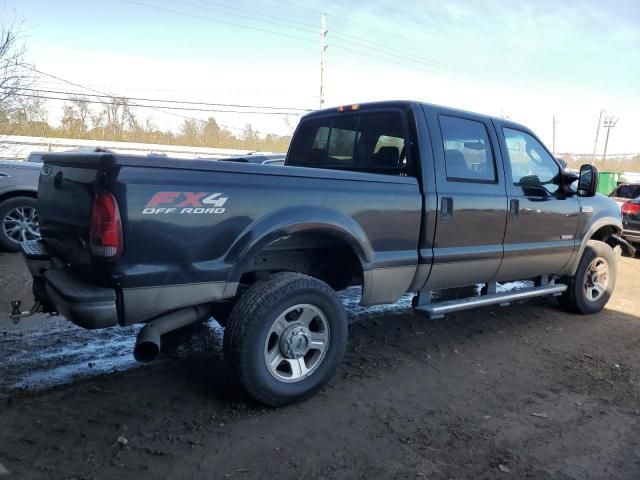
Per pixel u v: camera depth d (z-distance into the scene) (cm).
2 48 1385
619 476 295
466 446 318
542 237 532
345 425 336
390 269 407
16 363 408
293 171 350
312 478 279
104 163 284
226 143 4312
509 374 433
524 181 514
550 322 584
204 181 311
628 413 371
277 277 353
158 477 273
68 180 326
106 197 282
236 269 327
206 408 349
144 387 375
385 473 287
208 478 275
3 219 807
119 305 294
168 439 309
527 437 332
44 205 375
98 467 278
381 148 459
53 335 473
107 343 459
